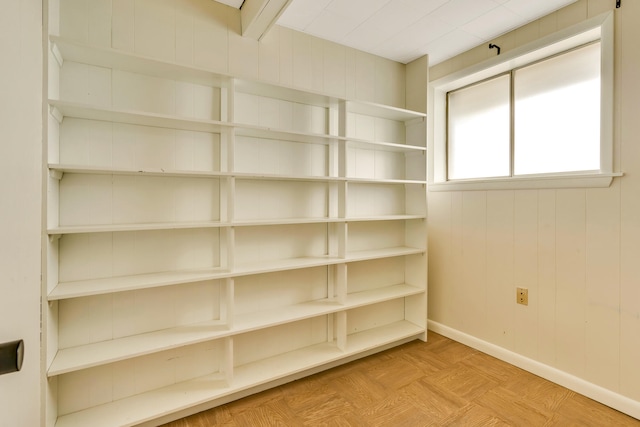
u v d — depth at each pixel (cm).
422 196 260
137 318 169
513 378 207
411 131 271
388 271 271
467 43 238
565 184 194
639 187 165
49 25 130
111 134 161
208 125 171
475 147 264
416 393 191
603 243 179
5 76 69
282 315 199
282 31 212
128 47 164
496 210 233
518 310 221
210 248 189
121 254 165
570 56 205
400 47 244
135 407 160
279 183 214
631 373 169
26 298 76
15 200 72
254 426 163
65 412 154
